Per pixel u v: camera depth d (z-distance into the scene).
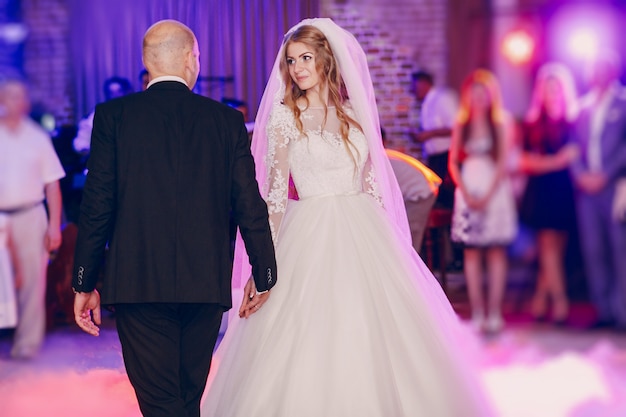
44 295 7.29
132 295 3.26
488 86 8.96
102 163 3.29
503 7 11.03
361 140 3.87
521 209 8.66
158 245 3.28
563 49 11.08
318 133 3.80
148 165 3.30
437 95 9.82
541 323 8.09
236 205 3.40
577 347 6.84
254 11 7.10
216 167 3.36
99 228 3.26
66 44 10.14
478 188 8.50
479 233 8.23
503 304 9.07
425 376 3.62
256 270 3.40
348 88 3.87
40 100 10.16
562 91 8.78
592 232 8.27
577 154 8.43
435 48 11.03
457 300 8.81
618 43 10.98
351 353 3.53
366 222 3.82
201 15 7.11
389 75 10.98
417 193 5.57
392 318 3.67
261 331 3.66
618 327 7.86
